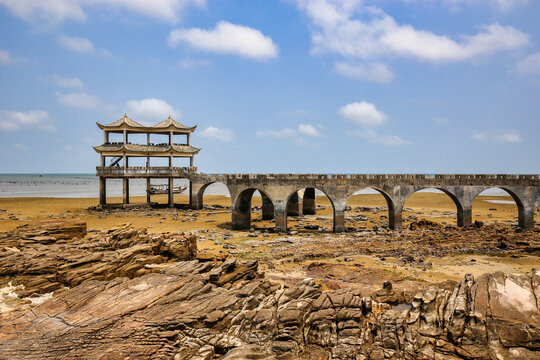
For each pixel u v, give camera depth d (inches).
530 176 2054.6
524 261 1347.2
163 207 2977.4
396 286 1012.5
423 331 618.2
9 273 903.1
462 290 691.4
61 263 951.0
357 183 2015.3
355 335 629.0
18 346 572.1
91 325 625.3
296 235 1937.7
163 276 846.5
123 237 1205.7
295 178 1994.3
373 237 1845.5
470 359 553.0
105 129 2770.7
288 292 756.0
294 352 608.7
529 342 550.9
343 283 1037.2
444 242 1700.3
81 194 4864.7
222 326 660.1
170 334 601.3
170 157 2938.0
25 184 7475.4
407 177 2062.0
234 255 1472.7
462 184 2070.6
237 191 2084.2
